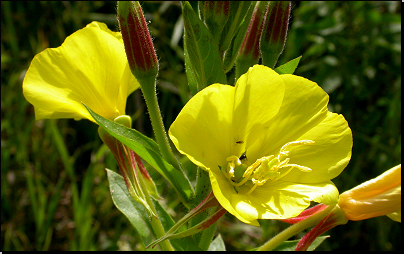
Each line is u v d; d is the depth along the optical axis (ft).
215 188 0.56
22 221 1.29
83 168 1.47
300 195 0.60
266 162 0.61
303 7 1.42
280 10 0.70
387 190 0.68
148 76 0.66
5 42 1.57
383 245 1.28
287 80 0.63
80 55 0.69
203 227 0.60
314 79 1.42
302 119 0.64
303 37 1.42
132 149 0.66
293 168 0.63
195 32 0.65
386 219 1.31
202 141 0.61
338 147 0.63
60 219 1.34
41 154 1.36
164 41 1.57
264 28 0.71
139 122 1.47
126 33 0.65
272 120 0.64
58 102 0.70
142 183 0.71
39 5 1.58
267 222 1.23
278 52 0.72
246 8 0.70
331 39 1.43
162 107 1.49
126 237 1.25
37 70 0.69
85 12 1.61
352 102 1.46
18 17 1.57
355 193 0.69
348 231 1.36
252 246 1.29
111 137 0.68
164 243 0.71
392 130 1.36
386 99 1.46
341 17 1.46
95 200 1.32
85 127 1.49
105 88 0.71
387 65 1.47
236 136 0.63
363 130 1.44
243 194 0.62
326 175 0.62
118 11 0.65
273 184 0.63
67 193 1.38
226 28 0.69
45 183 1.37
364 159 1.40
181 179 0.68
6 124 1.32
